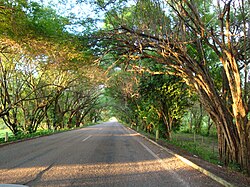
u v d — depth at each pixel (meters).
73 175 7.79
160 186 6.65
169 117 22.83
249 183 7.43
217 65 16.48
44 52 18.86
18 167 8.95
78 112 55.88
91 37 14.80
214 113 11.95
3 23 13.97
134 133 31.91
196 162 10.05
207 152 16.91
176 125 24.48
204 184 6.89
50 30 14.59
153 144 18.06
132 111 42.12
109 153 12.82
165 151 13.98
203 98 12.31
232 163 10.97
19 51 20.89
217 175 7.62
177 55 12.27
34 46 16.81
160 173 8.25
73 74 32.44
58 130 37.28
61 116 42.38
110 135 27.44
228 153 11.84
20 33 14.55
